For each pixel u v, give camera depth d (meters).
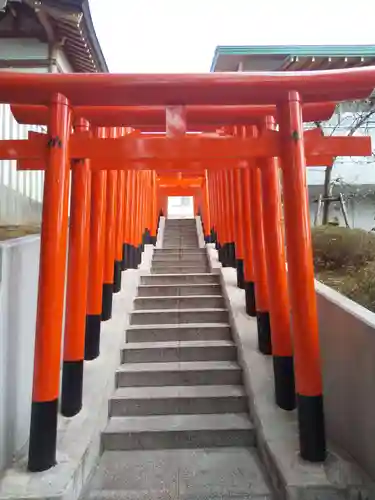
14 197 5.64
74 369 3.28
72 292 3.34
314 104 3.29
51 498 2.31
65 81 2.57
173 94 2.65
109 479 2.81
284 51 7.88
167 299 5.46
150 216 10.27
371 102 8.55
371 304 3.48
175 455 3.15
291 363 3.35
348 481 2.37
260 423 3.16
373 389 2.36
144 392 3.81
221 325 4.85
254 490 2.63
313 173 10.07
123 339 4.59
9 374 2.64
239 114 3.46
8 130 5.38
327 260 5.62
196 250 8.54
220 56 8.17
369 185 10.08
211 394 3.73
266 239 3.44
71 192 3.36
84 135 2.74
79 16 6.01
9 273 2.63
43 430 2.55
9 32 6.68
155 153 2.77
